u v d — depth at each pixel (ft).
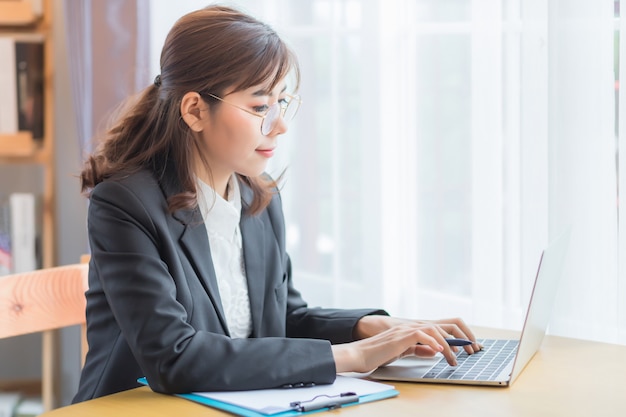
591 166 7.25
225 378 4.61
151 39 9.79
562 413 4.20
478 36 7.97
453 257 8.79
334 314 6.03
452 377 4.78
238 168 5.57
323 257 9.71
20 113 10.42
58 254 11.32
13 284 5.84
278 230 6.26
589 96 7.23
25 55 10.39
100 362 5.40
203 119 5.47
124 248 5.07
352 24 9.23
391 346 4.88
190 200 5.42
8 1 10.25
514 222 7.97
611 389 4.61
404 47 8.82
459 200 8.71
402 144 8.90
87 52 9.93
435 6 8.64
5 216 10.43
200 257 5.44
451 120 8.68
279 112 5.49
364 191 9.15
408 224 8.91
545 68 7.45
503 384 4.65
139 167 5.54
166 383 4.63
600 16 7.18
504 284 8.03
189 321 5.27
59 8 11.14
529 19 7.47
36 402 10.44
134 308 4.88
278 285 6.08
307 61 9.50
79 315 6.12
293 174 9.73
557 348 5.51
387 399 4.44
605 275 7.25
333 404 4.28
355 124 9.32
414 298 8.93
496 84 7.93
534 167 7.54
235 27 5.42
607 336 7.22
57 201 11.28
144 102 5.79
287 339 4.88
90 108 9.95
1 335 5.75
